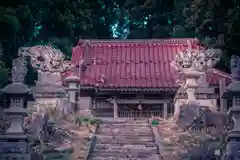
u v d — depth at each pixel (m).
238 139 18.36
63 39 44.59
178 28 47.09
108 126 29.83
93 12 53.66
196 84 30.62
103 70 37.12
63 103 30.02
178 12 48.66
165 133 26.55
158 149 23.19
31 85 32.53
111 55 39.06
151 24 53.62
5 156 18.91
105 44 40.34
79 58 38.62
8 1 35.19
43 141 22.91
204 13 40.16
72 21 45.53
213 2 38.75
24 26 36.97
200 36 40.38
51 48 34.41
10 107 19.81
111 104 35.31
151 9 52.12
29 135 22.23
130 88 34.69
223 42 36.38
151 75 36.38
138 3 53.66
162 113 35.06
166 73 36.59
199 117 25.61
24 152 19.11
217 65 36.59
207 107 30.86
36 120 23.44
